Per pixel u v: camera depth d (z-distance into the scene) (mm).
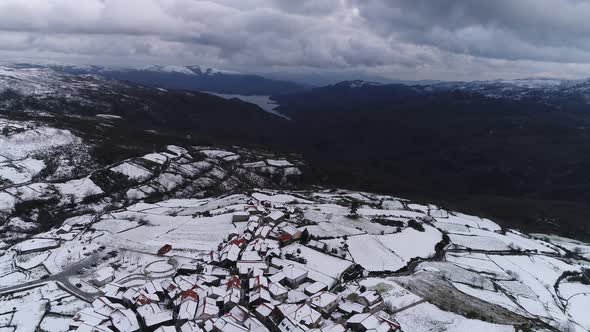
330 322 101250
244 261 125688
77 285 116625
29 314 102688
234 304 102750
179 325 95312
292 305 103250
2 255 137875
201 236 153000
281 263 128875
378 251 150250
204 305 100188
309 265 131750
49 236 152000
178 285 110250
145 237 152875
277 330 95062
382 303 109375
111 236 151625
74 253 136125
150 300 103500
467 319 104500
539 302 131625
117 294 107812
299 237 151875
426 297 116312
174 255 136875
